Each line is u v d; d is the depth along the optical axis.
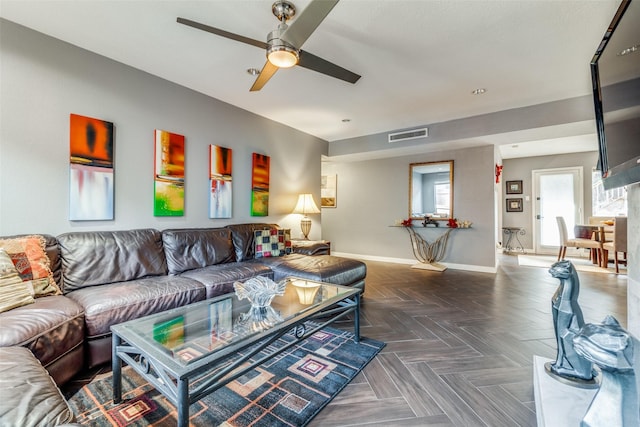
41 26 2.22
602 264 5.01
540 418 1.34
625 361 0.95
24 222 2.21
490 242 4.83
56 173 2.37
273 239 3.78
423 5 1.99
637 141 1.13
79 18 2.12
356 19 2.14
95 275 2.27
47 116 2.32
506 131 4.04
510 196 7.39
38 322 1.49
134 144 2.85
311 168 5.28
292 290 2.35
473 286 3.93
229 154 3.76
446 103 3.79
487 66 2.83
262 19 2.13
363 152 5.40
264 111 4.08
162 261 2.71
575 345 1.05
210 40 2.40
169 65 2.81
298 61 2.02
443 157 5.26
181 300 2.18
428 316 2.81
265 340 1.49
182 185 3.24
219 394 1.59
